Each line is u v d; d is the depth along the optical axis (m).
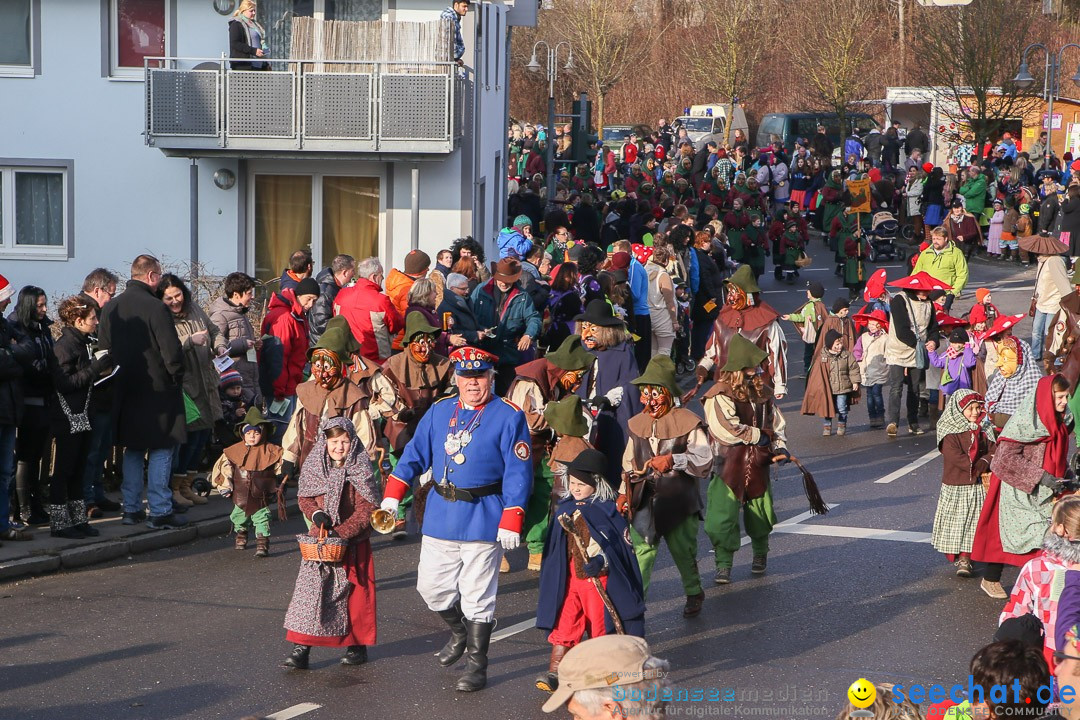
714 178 67.94
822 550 23.80
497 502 16.66
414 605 20.41
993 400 22.83
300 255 28.97
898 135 92.75
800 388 42.59
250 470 22.97
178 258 48.69
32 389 22.64
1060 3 109.44
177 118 45.97
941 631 19.03
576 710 9.05
